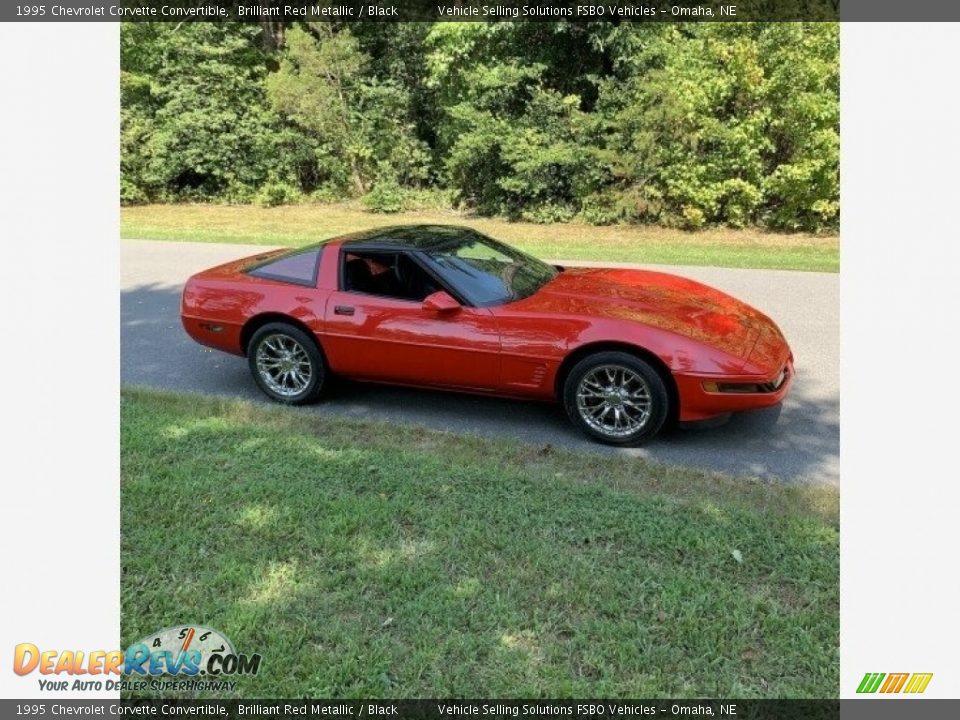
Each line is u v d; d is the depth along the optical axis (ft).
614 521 12.07
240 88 71.97
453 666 9.04
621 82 55.67
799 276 34.09
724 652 9.25
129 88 71.67
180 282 34.32
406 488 13.26
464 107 60.49
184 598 10.43
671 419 15.94
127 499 12.96
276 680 8.93
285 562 11.18
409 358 17.26
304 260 18.97
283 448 15.20
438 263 17.60
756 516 12.25
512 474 13.79
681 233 51.62
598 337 15.65
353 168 71.10
